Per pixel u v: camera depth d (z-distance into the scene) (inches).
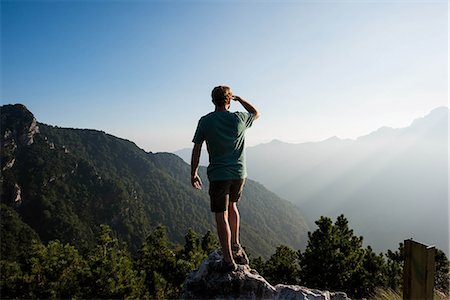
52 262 548.4
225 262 153.2
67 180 5211.6
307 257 765.3
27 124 5275.6
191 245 938.7
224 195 148.4
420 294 129.9
